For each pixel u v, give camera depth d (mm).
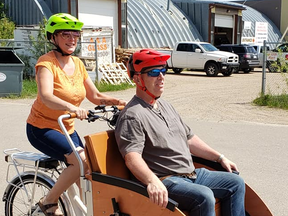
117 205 3062
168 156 3270
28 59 19375
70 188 3662
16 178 3977
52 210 3623
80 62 3910
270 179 5934
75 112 3334
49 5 24266
